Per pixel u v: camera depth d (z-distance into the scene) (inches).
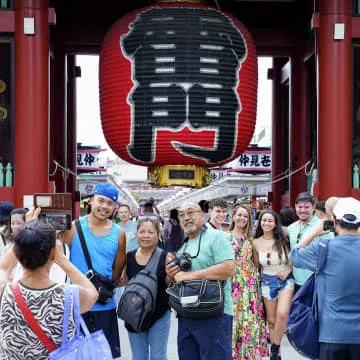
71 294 175.9
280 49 775.1
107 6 778.8
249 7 791.7
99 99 593.9
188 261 274.1
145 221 296.5
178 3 555.8
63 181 770.8
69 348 174.4
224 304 283.4
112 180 1300.4
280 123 858.1
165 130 543.8
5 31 581.9
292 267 375.6
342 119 589.0
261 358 362.3
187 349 281.4
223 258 276.1
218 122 547.2
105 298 286.5
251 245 360.8
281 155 856.9
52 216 241.8
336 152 587.5
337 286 247.8
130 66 548.7
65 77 767.1
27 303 172.9
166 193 3024.1
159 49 542.3
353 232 253.8
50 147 762.2
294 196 771.4
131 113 549.3
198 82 540.7
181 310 273.6
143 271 292.0
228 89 549.0
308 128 758.5
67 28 757.3
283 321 366.3
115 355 293.9
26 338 172.1
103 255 291.1
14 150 585.3
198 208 282.8
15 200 577.9
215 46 543.8
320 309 254.4
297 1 777.6
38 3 580.4
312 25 598.5
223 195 1224.2
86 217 300.0
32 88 576.4
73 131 839.1
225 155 565.9
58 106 765.9
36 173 575.5
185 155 556.1
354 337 245.4
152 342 296.2
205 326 276.4
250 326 353.1
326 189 587.8
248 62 560.7
